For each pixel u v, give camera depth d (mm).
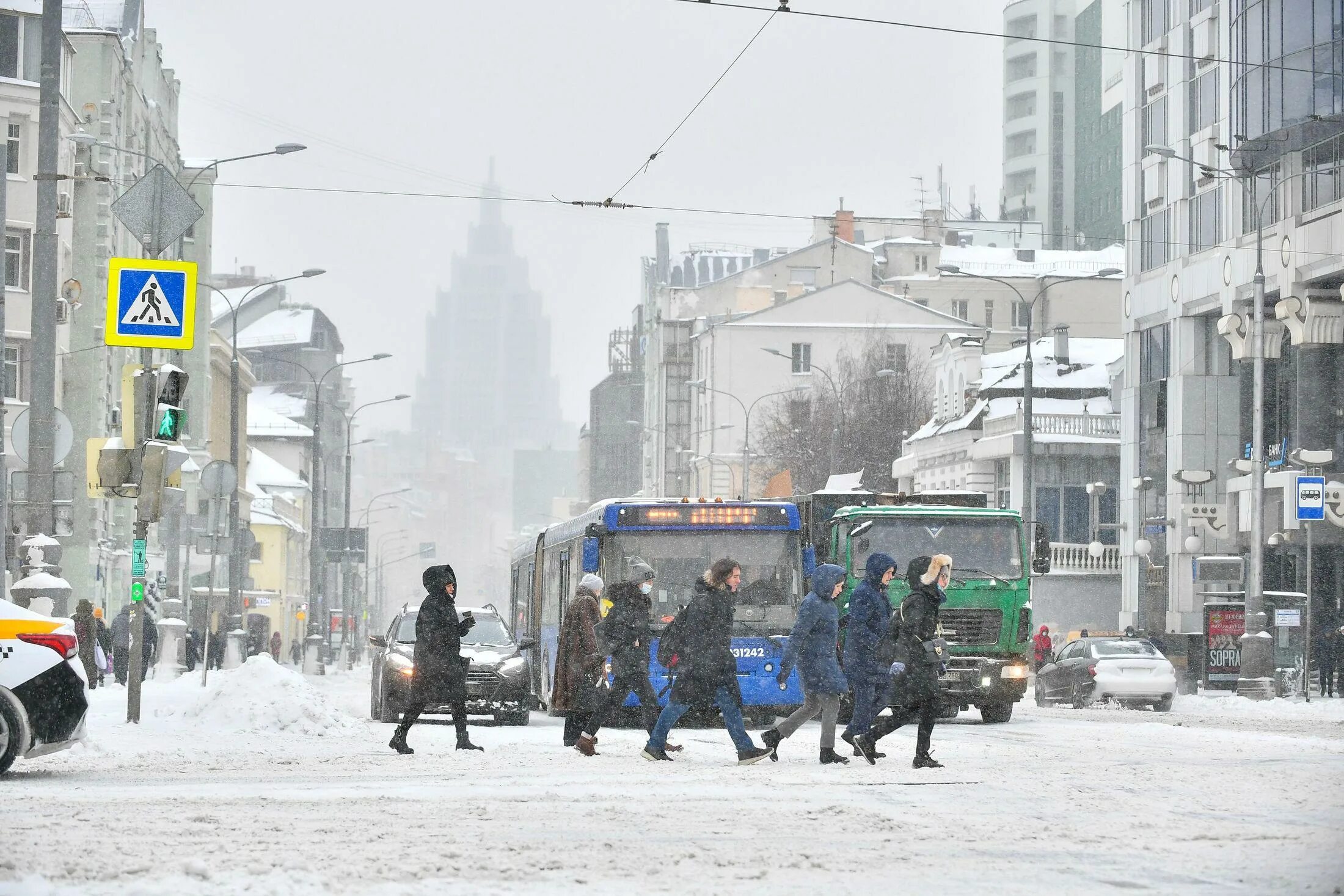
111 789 30094
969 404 175500
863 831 24047
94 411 131500
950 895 17953
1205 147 135500
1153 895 17891
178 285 46812
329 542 163875
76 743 33625
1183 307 137625
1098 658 80812
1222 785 31750
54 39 57719
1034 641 115688
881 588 38188
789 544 57188
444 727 58688
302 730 49188
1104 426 155875
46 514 58094
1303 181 121312
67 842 21812
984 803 28328
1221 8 133375
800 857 21000
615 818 25594
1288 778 33625
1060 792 30516
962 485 169000
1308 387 120750
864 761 38906
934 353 189500
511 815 25859
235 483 80438
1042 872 19797
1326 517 112750
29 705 32188
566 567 64438
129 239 147625
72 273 133125
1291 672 100875
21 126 121812
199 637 130375
